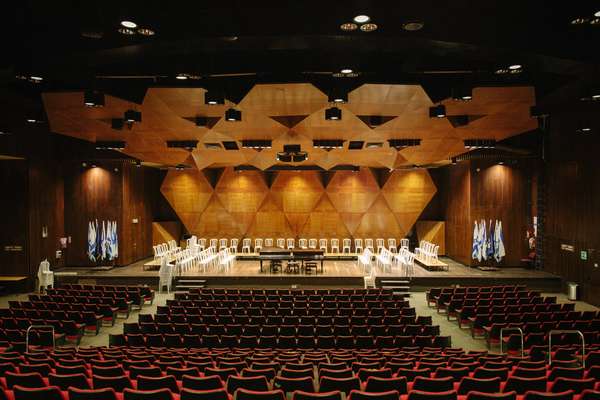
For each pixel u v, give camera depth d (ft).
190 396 16.16
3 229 56.18
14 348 29.58
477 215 66.39
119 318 44.34
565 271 54.85
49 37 21.63
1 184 56.34
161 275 57.57
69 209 67.15
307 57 32.63
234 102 40.29
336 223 82.58
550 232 58.70
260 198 82.58
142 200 75.77
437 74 37.17
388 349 29.68
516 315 35.73
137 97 40.78
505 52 23.62
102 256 66.69
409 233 82.28
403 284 58.49
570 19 19.42
